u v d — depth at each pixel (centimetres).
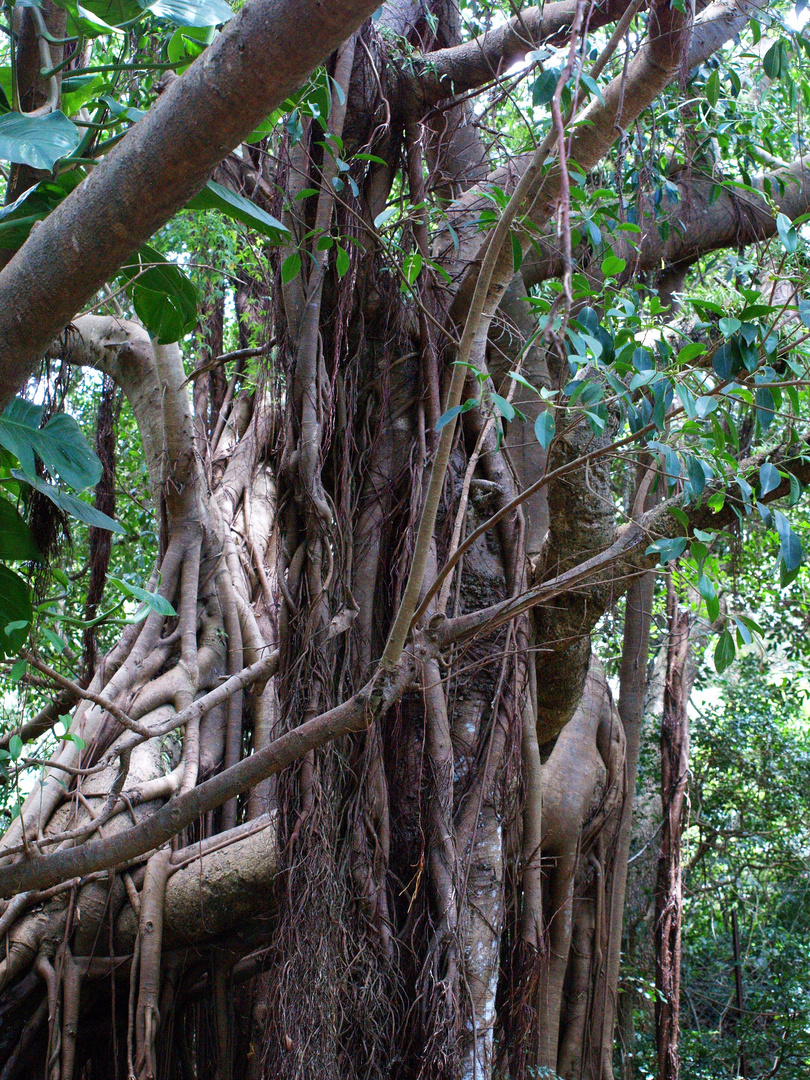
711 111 550
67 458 288
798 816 1132
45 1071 457
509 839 468
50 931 486
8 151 234
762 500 368
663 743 863
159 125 194
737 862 1181
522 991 459
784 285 482
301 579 444
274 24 178
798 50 486
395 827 445
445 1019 394
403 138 529
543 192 397
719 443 282
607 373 277
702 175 660
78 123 261
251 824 523
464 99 523
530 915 470
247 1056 538
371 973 409
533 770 483
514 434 546
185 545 686
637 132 504
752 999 1025
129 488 1030
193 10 277
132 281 352
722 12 456
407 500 481
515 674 470
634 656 721
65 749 560
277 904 418
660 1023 783
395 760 455
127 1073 509
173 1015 521
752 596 1021
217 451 820
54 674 311
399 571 465
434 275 486
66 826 520
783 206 695
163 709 602
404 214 502
